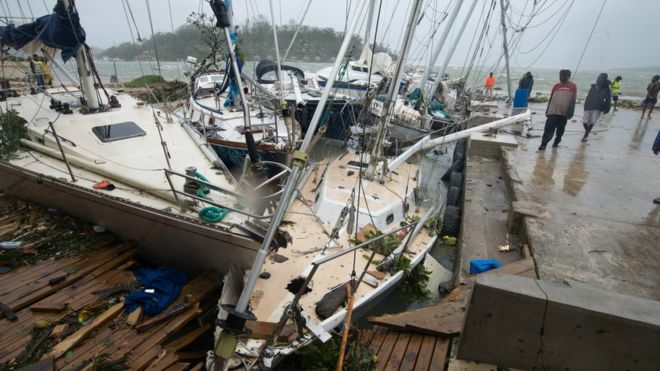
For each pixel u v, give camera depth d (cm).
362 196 623
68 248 524
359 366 354
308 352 379
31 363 355
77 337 387
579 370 271
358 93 1166
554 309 259
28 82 887
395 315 416
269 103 1030
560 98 893
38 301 437
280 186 549
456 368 296
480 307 275
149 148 617
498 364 290
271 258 501
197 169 586
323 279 471
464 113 1479
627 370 259
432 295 551
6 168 575
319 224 585
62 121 615
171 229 482
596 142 1056
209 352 374
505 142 994
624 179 744
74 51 599
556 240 507
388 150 907
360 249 530
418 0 564
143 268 516
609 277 433
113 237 554
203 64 1238
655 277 434
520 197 647
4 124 594
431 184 1102
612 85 1614
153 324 416
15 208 620
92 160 557
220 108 1034
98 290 454
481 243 579
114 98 716
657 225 549
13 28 571
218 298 479
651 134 1172
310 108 1099
